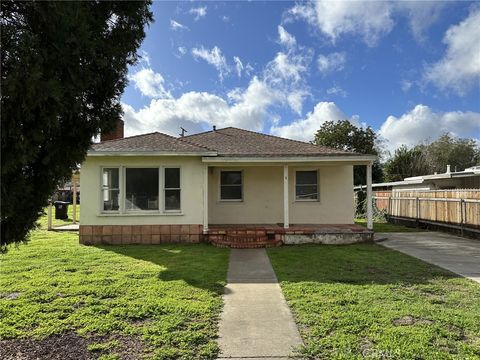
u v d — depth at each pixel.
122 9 3.87
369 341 3.94
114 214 11.44
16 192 3.31
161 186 11.57
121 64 3.97
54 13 3.02
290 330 4.30
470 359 3.48
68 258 8.70
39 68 2.96
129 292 5.77
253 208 13.48
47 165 3.68
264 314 4.85
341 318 4.59
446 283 6.36
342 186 13.45
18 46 2.84
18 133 3.03
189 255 9.27
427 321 4.50
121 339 4.03
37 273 7.06
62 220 20.64
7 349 3.80
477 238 12.25
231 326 4.43
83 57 3.45
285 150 12.67
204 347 3.83
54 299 5.43
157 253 9.57
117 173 11.57
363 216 21.81
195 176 11.65
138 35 4.13
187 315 4.75
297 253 9.52
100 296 5.56
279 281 6.57
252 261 8.52
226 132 15.96
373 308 4.96
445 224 14.10
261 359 3.58
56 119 3.23
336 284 6.28
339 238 11.38
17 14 3.09
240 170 13.54
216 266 7.84
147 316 4.71
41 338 4.06
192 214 11.59
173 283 6.34
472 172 16.64
